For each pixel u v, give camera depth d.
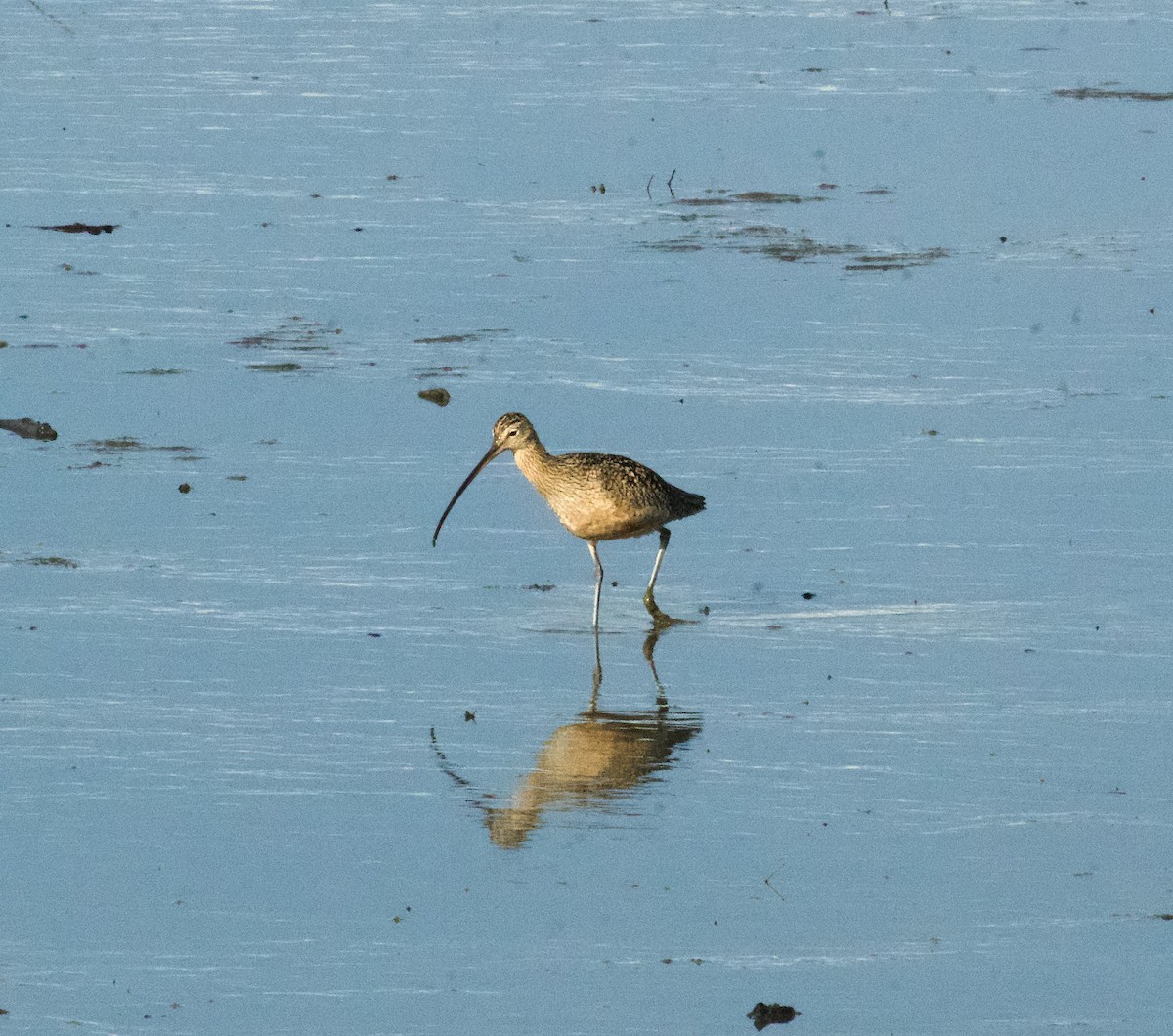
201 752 13.00
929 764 12.93
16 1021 9.54
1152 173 32.94
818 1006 9.80
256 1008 9.71
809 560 17.25
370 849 11.59
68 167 32.44
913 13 49.31
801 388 22.16
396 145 34.38
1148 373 22.84
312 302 25.39
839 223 29.67
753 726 13.62
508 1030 9.55
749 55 43.31
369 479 19.23
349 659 14.84
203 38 44.44
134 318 24.52
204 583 16.36
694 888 11.12
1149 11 50.03
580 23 46.94
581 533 16.06
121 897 10.91
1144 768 12.84
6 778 12.49
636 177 32.41
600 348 23.62
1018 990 9.99
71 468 19.23
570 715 13.81
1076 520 18.14
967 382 22.45
